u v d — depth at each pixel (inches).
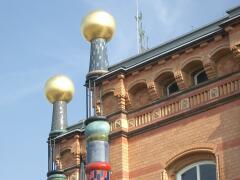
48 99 1190.3
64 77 1187.3
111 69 1098.1
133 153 1021.2
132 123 1040.2
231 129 920.3
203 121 956.0
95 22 1026.1
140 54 1077.8
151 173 987.9
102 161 901.2
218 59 975.0
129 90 1059.9
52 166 1138.7
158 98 1031.0
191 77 1015.0
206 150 937.5
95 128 912.9
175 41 1041.5
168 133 990.4
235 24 949.2
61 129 1164.5
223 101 941.2
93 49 1034.7
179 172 973.2
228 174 901.2
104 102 1080.8
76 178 1109.1
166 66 1025.5
